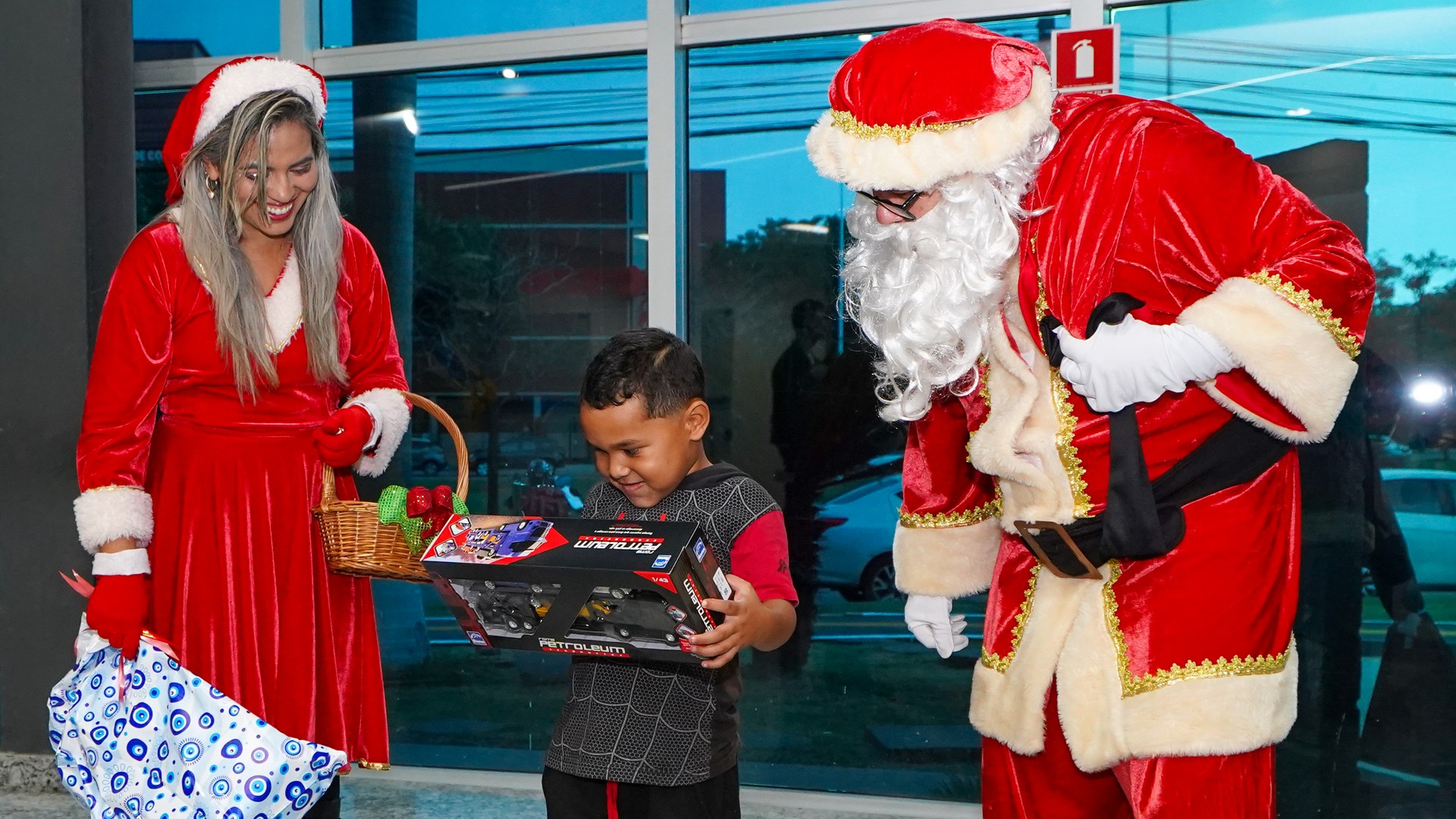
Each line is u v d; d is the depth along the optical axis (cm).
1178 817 134
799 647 303
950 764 294
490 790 302
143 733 173
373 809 286
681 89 304
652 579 129
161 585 179
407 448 328
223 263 175
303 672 183
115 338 173
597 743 160
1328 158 265
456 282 324
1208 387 133
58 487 286
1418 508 259
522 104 317
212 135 175
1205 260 136
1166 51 274
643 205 311
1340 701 264
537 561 136
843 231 298
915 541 168
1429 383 259
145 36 334
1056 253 138
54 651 287
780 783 302
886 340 144
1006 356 143
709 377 308
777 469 304
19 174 283
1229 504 137
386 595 330
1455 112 256
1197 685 133
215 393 179
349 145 328
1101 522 137
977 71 136
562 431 319
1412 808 260
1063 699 140
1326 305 129
